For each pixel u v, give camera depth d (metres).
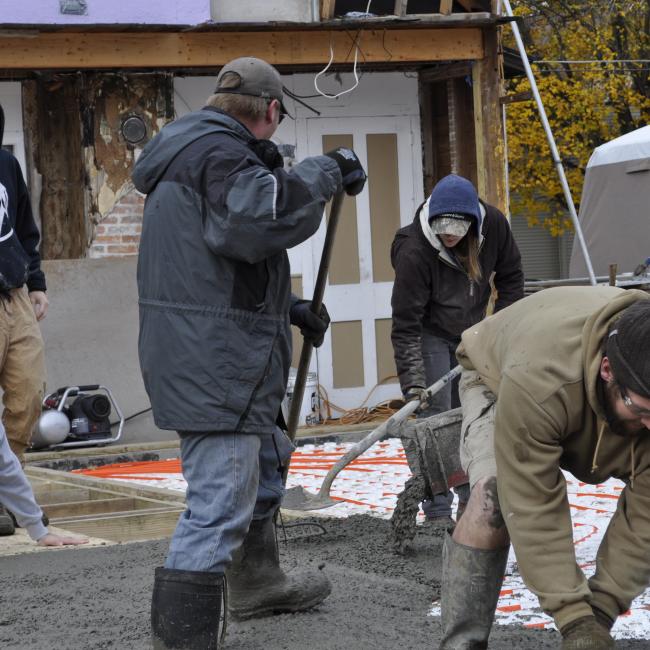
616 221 16.67
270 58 11.62
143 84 11.67
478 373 3.52
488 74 12.49
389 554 5.72
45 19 10.88
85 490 8.35
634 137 16.56
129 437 11.63
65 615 4.63
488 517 3.39
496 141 12.58
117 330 11.67
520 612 4.63
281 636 4.20
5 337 6.45
